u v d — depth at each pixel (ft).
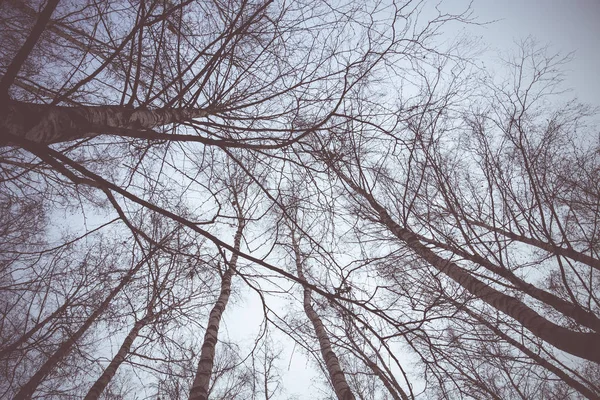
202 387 10.67
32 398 10.45
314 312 16.07
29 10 8.66
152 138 6.05
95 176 4.96
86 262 10.21
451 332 8.63
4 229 10.37
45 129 5.08
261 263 5.56
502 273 10.28
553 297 8.83
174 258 8.70
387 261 10.30
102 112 6.22
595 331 7.29
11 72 4.41
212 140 6.58
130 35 5.79
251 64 8.89
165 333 9.06
